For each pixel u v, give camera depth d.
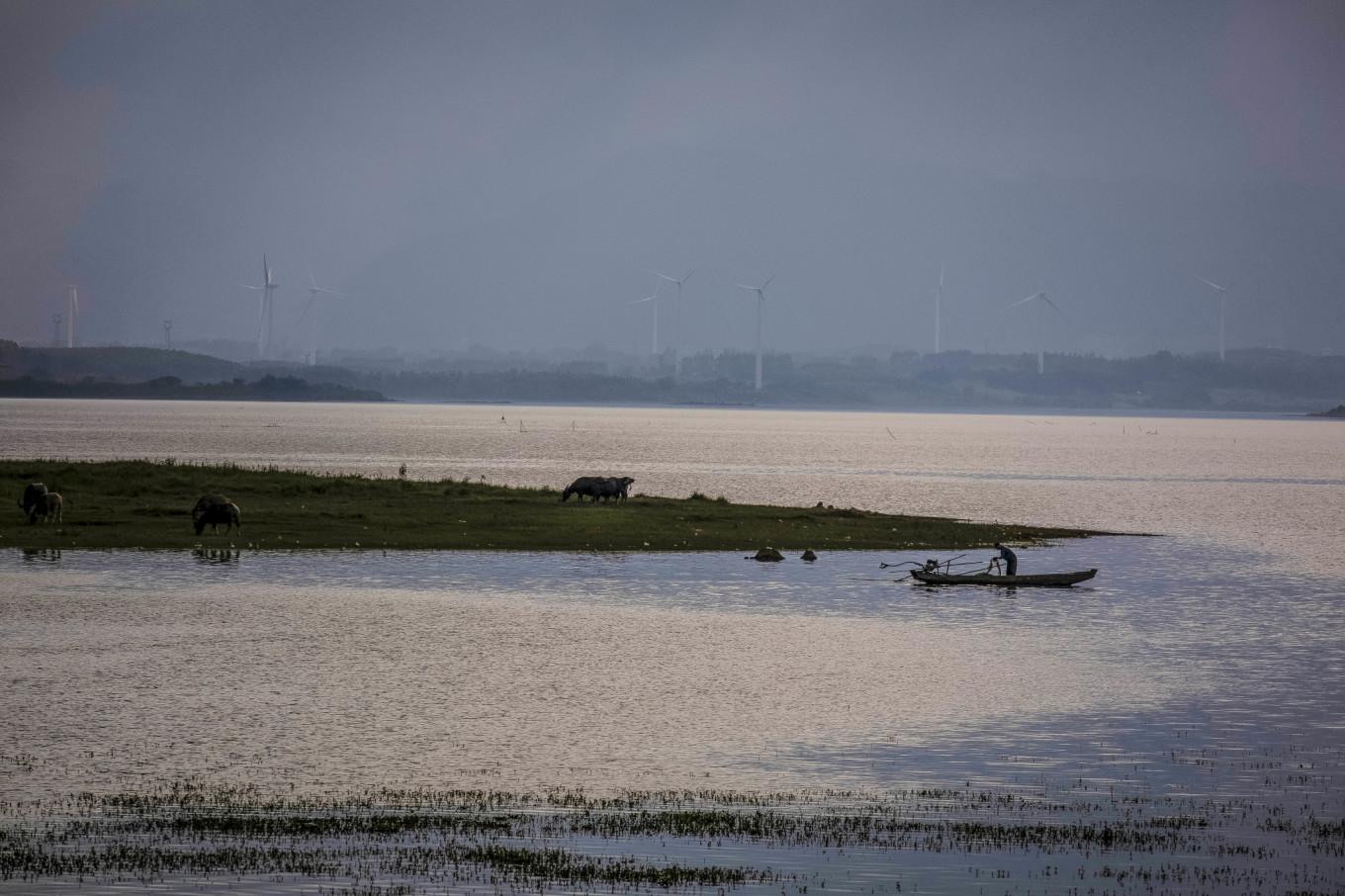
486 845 96.88
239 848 95.00
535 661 158.00
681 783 112.31
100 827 98.69
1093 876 93.38
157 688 139.62
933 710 138.50
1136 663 164.50
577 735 125.81
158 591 198.62
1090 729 132.12
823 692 145.25
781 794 110.25
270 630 171.88
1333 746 127.12
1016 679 153.62
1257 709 140.75
